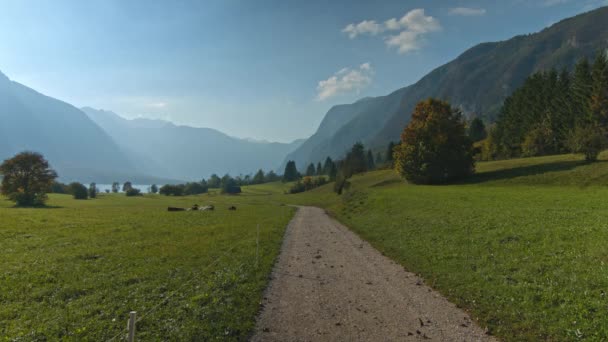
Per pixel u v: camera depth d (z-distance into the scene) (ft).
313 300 41.81
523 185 178.81
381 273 54.08
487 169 255.50
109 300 42.01
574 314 33.37
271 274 54.39
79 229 107.24
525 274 45.44
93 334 31.91
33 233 97.09
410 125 255.50
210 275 52.70
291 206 278.46
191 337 31.32
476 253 58.34
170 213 178.70
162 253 70.69
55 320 35.53
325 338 31.58
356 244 82.43
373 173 439.22
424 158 241.14
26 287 47.19
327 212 197.77
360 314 37.14
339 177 345.31
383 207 138.72
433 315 36.63
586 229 60.70
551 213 80.84
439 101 249.34
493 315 35.60
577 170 178.91
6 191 258.78
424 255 62.49
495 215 85.30
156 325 33.86
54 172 275.80
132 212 184.55
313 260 64.54
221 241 86.89
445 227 81.25
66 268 57.77
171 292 44.24
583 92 304.91
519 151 363.97
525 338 30.76
